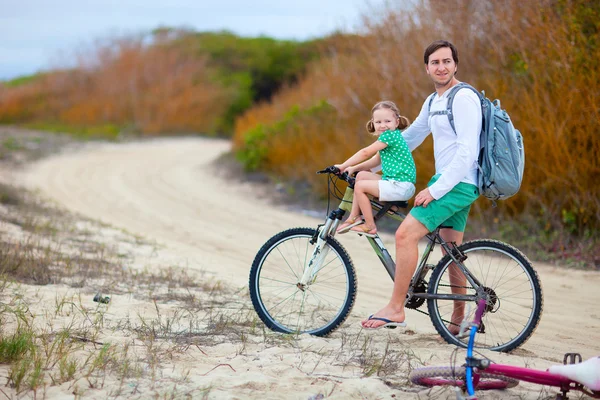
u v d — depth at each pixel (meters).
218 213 23.72
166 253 16.31
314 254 9.29
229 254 16.95
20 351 7.46
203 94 67.38
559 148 16.58
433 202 8.34
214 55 75.31
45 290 10.98
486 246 8.63
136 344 8.33
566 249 15.74
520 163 8.28
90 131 60.19
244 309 10.39
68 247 15.50
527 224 17.14
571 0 18.53
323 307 10.66
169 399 6.50
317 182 25.28
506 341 9.20
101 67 72.12
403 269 8.46
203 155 45.38
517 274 10.16
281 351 8.24
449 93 8.38
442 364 7.95
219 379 7.07
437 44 8.41
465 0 21.03
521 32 19.06
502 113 8.30
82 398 6.46
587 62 17.30
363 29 25.77
